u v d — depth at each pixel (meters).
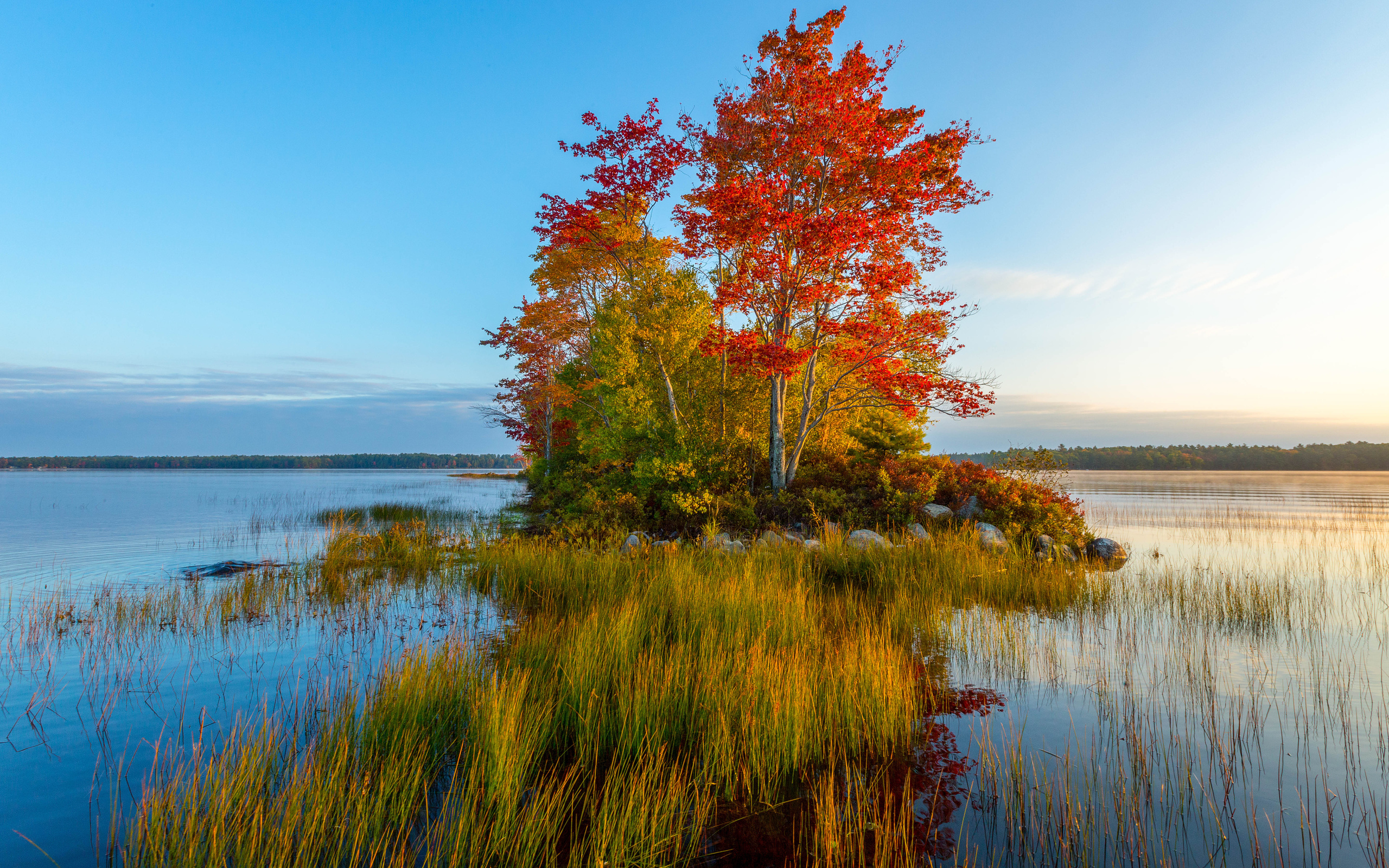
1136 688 6.94
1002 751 5.49
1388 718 6.10
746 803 4.67
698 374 23.45
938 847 4.11
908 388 18.84
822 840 4.20
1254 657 8.05
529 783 4.87
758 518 18.81
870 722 5.64
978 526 17.00
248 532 22.64
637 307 24.48
